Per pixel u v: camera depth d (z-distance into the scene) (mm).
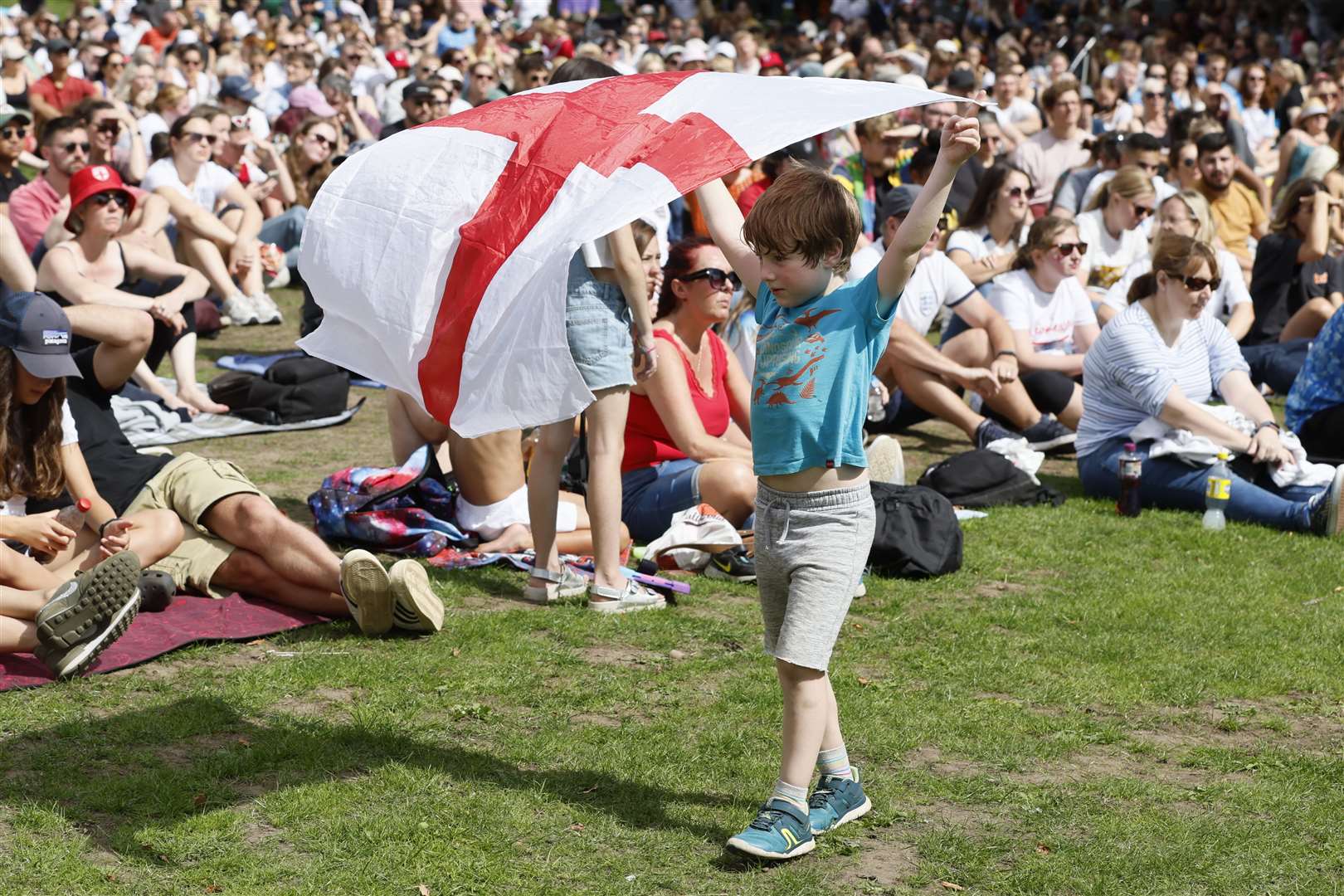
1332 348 7102
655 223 5262
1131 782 3857
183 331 7949
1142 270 9750
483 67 14789
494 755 3914
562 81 4914
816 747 3408
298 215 12680
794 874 3342
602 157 3643
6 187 10898
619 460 5121
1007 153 13695
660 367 5840
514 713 4215
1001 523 6535
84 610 4191
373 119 16438
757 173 9648
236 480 5074
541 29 21391
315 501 5918
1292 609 5391
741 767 3861
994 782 3840
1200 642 4988
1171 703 4449
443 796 3648
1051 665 4742
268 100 17609
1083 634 5066
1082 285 9617
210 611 4879
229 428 8102
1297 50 23844
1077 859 3422
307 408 8398
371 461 7461
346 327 3904
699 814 3609
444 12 23078
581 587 5297
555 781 3766
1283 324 9922
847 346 3307
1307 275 9766
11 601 4352
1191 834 3557
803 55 19938
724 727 4133
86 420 5137
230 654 4582
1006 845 3496
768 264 3314
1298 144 14617
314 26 22750
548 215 3633
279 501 6566
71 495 4965
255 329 11156
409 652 4648
